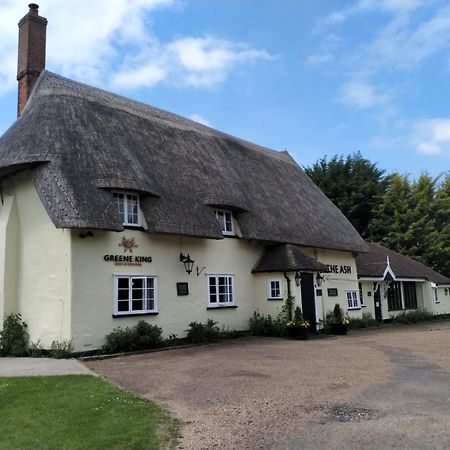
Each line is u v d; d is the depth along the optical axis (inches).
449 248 1672.0
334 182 1752.0
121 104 774.5
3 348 562.3
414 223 1679.4
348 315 1005.2
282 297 772.6
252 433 260.2
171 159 733.3
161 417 285.7
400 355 530.6
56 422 273.1
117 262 593.3
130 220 620.1
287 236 825.5
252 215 784.9
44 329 555.2
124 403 311.0
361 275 1088.2
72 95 681.6
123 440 244.4
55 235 563.5
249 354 547.5
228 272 753.6
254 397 336.8
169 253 663.1
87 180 562.9
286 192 972.6
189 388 365.7
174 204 652.1
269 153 1118.4
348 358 511.8
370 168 1825.8
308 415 291.6
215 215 718.5
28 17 775.1
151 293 633.0
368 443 239.5
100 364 482.3
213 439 251.4
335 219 1075.9
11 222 596.1
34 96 679.7
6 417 284.0
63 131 601.9
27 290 579.8
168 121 845.2
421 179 1772.9
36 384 365.7
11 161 562.3
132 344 569.6
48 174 552.4
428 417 279.4
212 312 716.0
